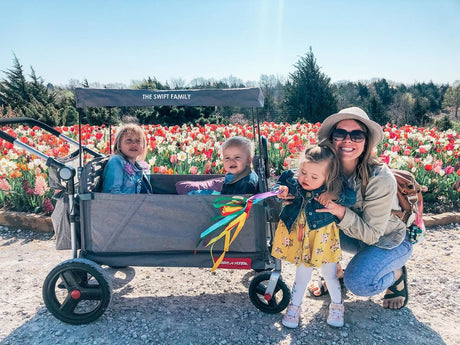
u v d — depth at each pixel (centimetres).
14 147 674
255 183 309
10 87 3022
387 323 282
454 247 420
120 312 295
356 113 259
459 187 518
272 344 256
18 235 469
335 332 270
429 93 6956
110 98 274
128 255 281
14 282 348
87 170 285
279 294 319
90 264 265
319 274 360
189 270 375
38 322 283
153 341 259
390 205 257
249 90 271
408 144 716
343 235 302
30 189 488
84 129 912
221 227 271
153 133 919
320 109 2970
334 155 250
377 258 269
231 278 357
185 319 286
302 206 260
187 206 270
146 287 338
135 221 273
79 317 276
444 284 339
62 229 290
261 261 278
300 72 3014
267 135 841
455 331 272
